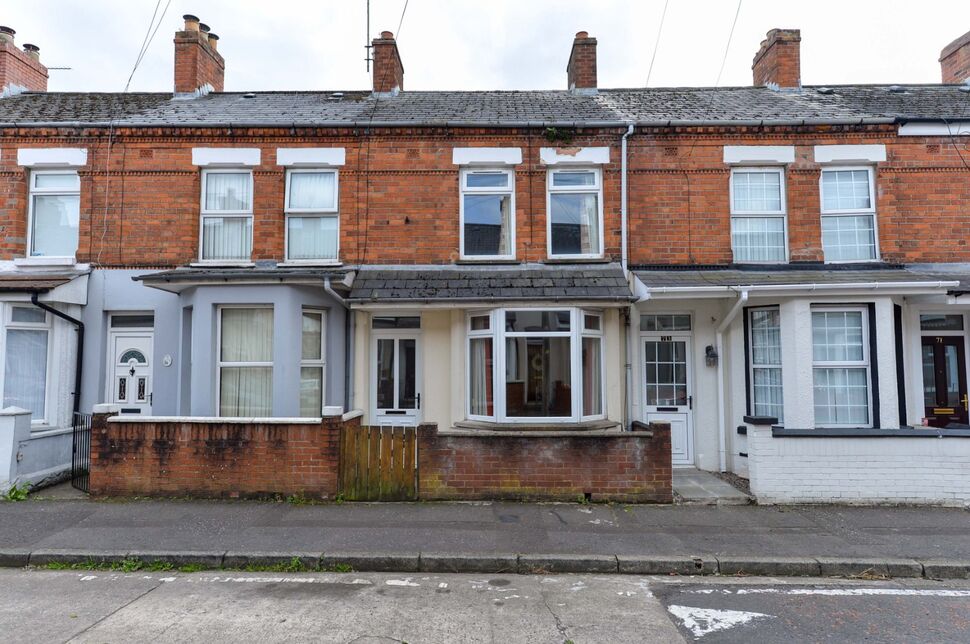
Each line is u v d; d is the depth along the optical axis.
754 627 4.61
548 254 10.31
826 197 10.34
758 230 10.39
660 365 10.24
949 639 4.41
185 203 10.33
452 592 5.33
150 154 10.38
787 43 12.77
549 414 9.20
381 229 10.31
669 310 10.17
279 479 7.91
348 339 9.98
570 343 9.23
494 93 12.92
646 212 10.26
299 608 4.93
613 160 10.30
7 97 12.27
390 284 9.59
